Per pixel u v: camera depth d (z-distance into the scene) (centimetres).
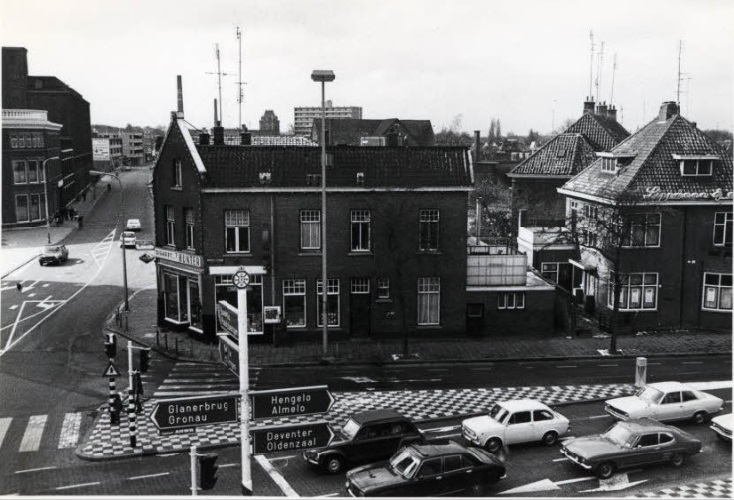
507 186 7825
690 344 4003
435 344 4016
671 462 2369
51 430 2805
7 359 3759
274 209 3947
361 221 4038
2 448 2623
